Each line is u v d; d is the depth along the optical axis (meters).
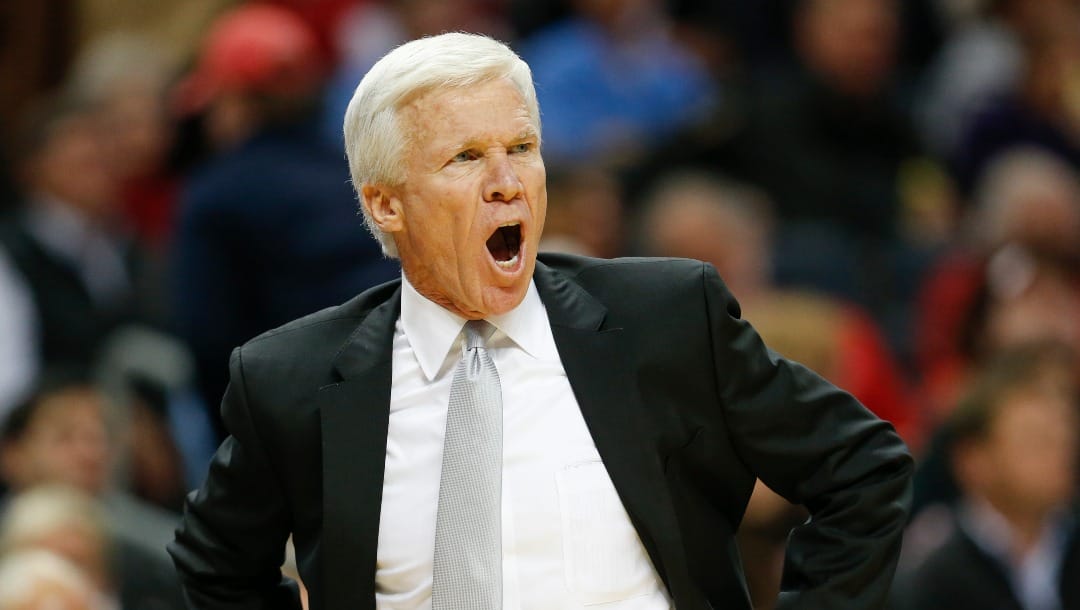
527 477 9.77
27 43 30.58
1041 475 19.25
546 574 9.66
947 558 19.34
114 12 31.30
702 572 10.09
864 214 30.12
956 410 19.78
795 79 31.20
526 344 10.09
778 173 29.97
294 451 10.14
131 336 22.39
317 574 10.04
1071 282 25.62
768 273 27.95
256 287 20.77
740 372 10.02
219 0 30.91
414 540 9.82
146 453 20.08
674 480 10.04
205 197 20.75
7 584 16.56
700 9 33.97
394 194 9.95
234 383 10.34
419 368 10.19
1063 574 19.28
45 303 24.30
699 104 30.72
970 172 31.75
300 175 20.72
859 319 25.19
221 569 10.57
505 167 9.70
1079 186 30.72
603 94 30.00
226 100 21.25
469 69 9.72
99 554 17.62
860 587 9.83
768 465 10.16
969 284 25.42
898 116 31.12
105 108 26.23
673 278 10.20
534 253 9.88
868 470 9.97
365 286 20.56
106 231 25.55
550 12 32.66
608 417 9.87
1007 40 33.56
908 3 35.03
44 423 19.52
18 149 27.66
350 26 31.06
